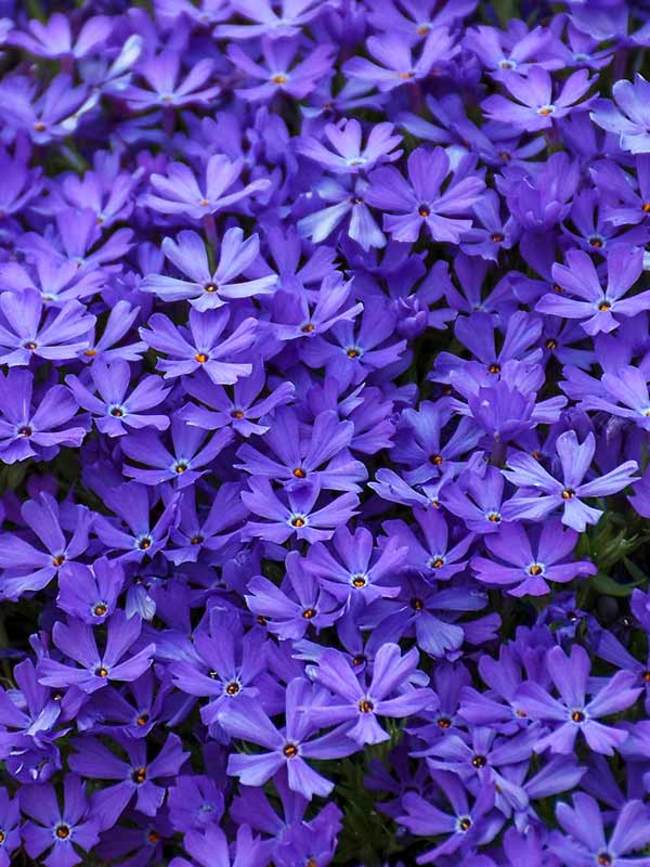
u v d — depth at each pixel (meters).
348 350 0.44
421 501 0.41
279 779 0.39
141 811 0.41
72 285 0.45
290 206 0.46
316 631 0.41
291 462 0.42
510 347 0.44
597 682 0.40
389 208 0.45
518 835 0.38
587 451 0.41
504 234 0.45
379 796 0.40
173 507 0.41
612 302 0.43
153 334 0.43
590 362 0.44
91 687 0.40
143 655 0.40
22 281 0.45
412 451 0.43
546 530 0.41
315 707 0.39
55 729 0.41
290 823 0.40
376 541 0.42
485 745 0.39
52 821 0.41
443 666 0.41
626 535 0.42
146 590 0.42
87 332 0.44
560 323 0.44
